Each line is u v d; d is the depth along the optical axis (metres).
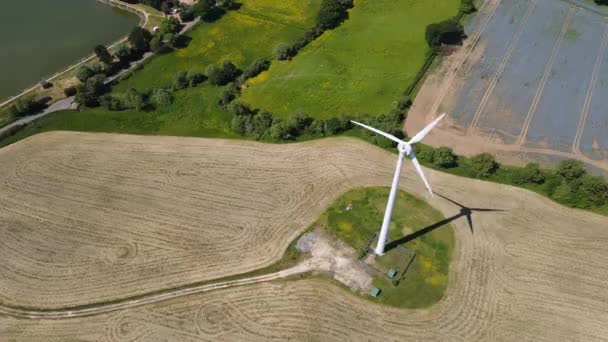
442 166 78.44
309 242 69.25
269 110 89.69
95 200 76.25
